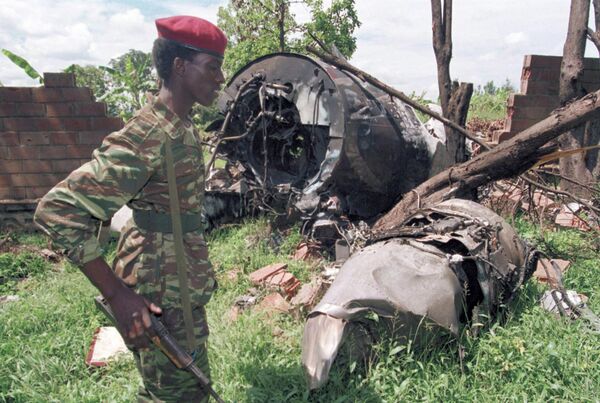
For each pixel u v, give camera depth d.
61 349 3.84
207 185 7.04
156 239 2.11
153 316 2.01
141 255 2.12
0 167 7.82
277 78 6.36
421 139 6.80
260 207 6.71
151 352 2.21
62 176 7.95
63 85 7.76
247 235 6.41
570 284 4.65
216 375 3.24
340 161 5.86
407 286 3.21
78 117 7.84
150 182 2.05
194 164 2.13
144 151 1.93
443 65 7.46
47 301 4.78
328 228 5.80
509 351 3.24
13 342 3.87
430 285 3.25
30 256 6.47
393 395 2.92
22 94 7.70
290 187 6.44
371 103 6.27
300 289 4.72
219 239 6.63
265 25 24.12
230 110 6.51
